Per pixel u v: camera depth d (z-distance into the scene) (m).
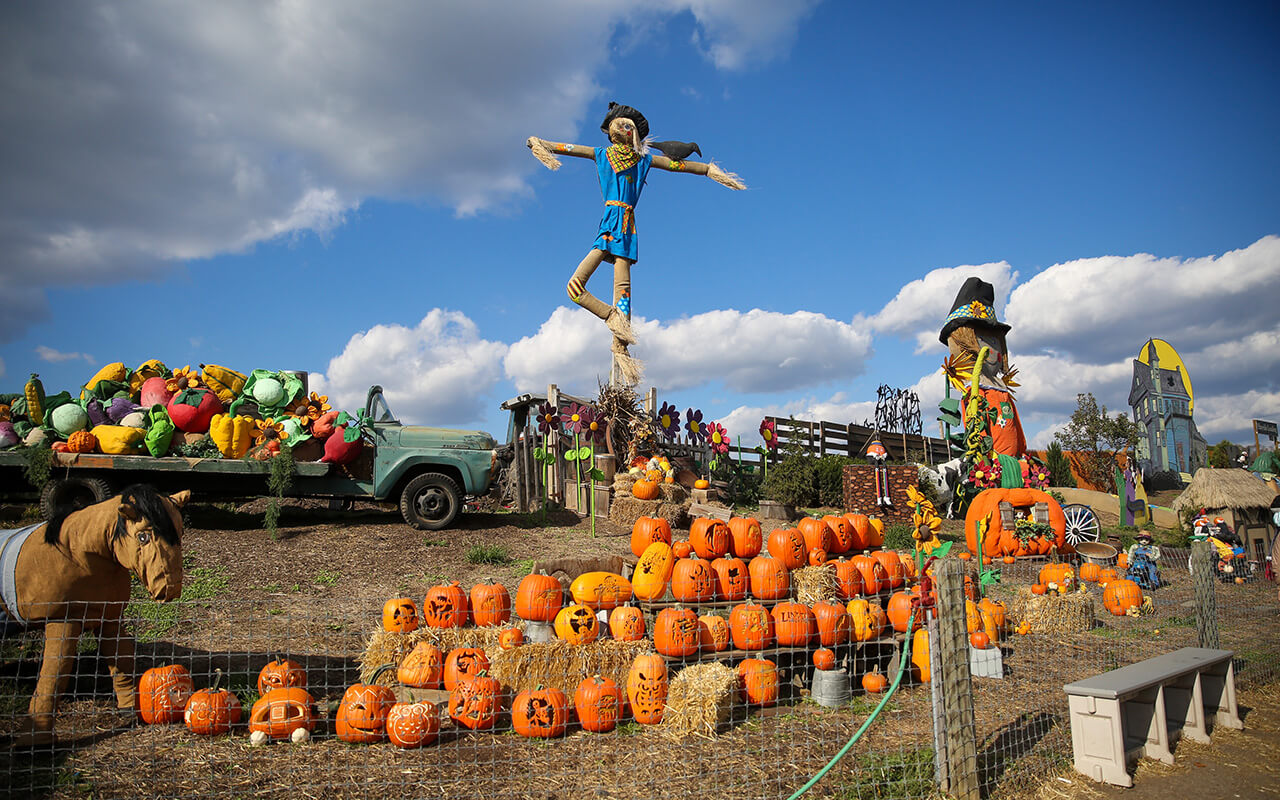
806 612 6.26
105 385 11.69
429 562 10.59
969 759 4.35
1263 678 7.07
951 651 4.39
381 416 13.03
